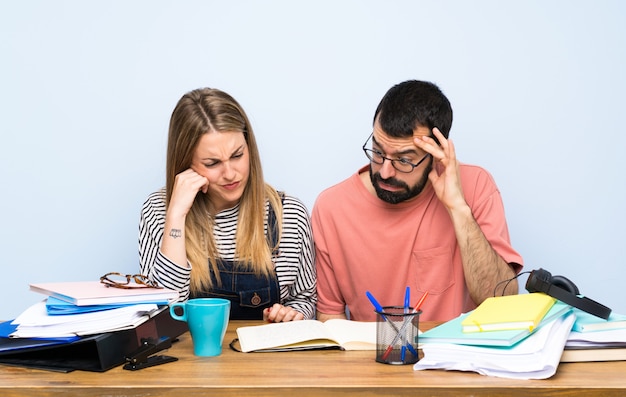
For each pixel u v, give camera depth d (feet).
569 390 3.80
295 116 8.68
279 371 4.09
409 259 7.07
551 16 8.64
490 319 4.33
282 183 8.73
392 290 7.16
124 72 8.61
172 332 4.76
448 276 7.05
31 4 8.57
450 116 6.63
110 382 3.86
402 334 4.30
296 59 8.65
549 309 4.53
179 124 6.36
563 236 8.76
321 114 8.67
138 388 3.78
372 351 4.63
